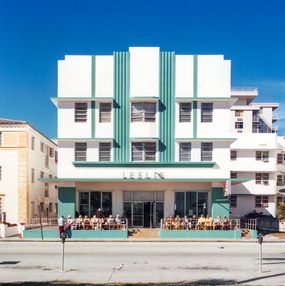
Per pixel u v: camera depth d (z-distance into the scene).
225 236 32.94
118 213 37.00
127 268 18.17
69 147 36.78
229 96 36.81
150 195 37.16
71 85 36.91
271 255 23.19
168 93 37.03
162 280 15.41
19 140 40.22
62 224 32.44
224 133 36.78
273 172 53.19
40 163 46.19
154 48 37.22
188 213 36.81
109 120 36.91
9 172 40.03
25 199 39.84
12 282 14.92
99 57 37.16
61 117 36.81
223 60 37.09
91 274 16.67
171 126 36.88
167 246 28.36
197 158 36.69
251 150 53.19
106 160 36.78
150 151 36.78
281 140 58.75
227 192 34.41
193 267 18.52
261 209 53.59
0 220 39.44
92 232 32.88
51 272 17.16
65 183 36.28
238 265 19.14
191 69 37.06
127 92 37.03
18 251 24.88
